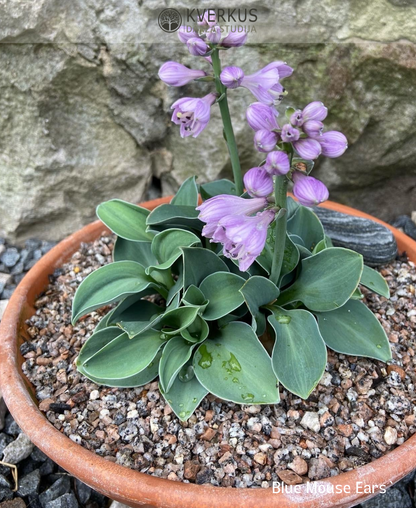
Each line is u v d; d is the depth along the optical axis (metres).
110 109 0.46
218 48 0.26
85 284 0.31
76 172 0.48
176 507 0.24
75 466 0.26
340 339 0.31
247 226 0.24
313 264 0.31
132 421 0.30
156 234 0.33
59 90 0.44
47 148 0.46
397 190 0.51
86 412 0.31
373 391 0.31
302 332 0.28
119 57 0.43
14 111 0.45
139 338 0.30
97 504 0.35
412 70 0.41
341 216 0.41
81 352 0.30
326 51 0.42
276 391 0.27
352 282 0.29
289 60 0.43
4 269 0.49
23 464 0.36
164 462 0.28
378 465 0.25
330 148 0.23
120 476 0.25
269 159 0.22
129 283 0.32
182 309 0.29
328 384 0.31
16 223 0.49
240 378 0.27
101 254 0.43
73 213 0.51
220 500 0.24
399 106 0.44
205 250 0.30
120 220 0.34
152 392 0.31
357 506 0.33
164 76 0.27
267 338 0.34
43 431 0.28
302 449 0.28
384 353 0.31
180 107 0.26
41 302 0.38
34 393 0.32
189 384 0.29
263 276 0.31
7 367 0.31
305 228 0.35
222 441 0.29
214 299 0.30
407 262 0.41
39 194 0.48
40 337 0.36
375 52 0.41
